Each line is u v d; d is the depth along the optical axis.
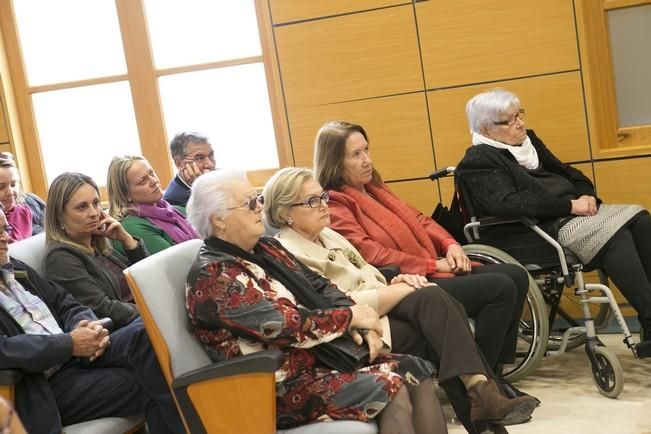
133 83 4.68
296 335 2.32
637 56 4.00
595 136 4.03
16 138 4.76
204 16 4.60
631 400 3.18
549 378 3.56
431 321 2.61
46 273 2.90
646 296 3.33
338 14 4.24
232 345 2.33
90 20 4.71
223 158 4.69
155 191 3.50
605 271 3.52
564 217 3.52
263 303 2.32
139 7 4.61
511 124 3.65
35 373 2.44
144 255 3.20
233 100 4.63
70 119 4.80
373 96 4.27
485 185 3.58
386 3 4.18
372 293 2.69
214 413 2.22
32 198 4.00
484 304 3.12
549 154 3.82
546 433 2.95
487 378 2.54
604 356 3.24
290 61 4.34
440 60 4.16
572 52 4.00
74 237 2.98
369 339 2.41
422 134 4.24
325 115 4.34
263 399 2.18
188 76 4.66
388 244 3.33
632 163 4.00
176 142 4.03
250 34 4.56
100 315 2.85
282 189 2.90
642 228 3.45
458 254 3.34
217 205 2.42
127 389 2.52
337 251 2.97
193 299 2.33
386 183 4.32
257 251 2.56
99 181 4.84
